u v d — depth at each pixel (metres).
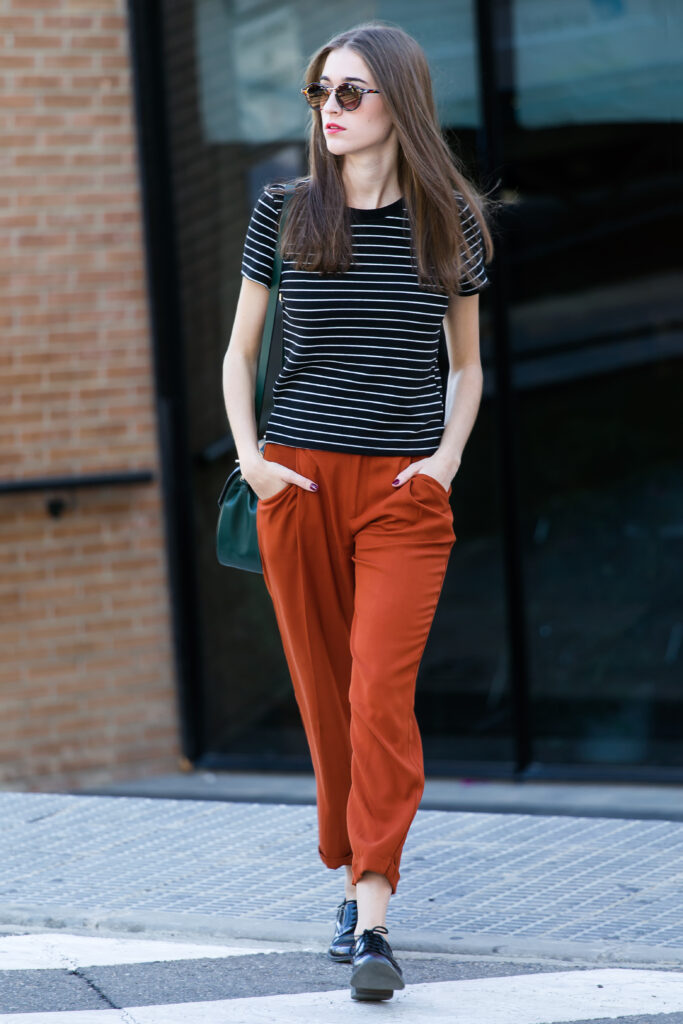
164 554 12.31
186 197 12.16
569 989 5.87
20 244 11.78
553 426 11.46
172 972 6.16
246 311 5.91
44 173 11.84
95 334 12.05
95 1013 5.62
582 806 10.77
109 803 9.23
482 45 11.24
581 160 11.19
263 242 5.80
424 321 5.62
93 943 6.62
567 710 11.66
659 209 11.05
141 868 7.74
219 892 7.28
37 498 11.87
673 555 11.30
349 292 5.52
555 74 11.19
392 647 5.53
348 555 5.80
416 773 5.56
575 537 11.52
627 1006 5.66
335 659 5.97
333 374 5.63
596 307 11.27
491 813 8.79
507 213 11.38
